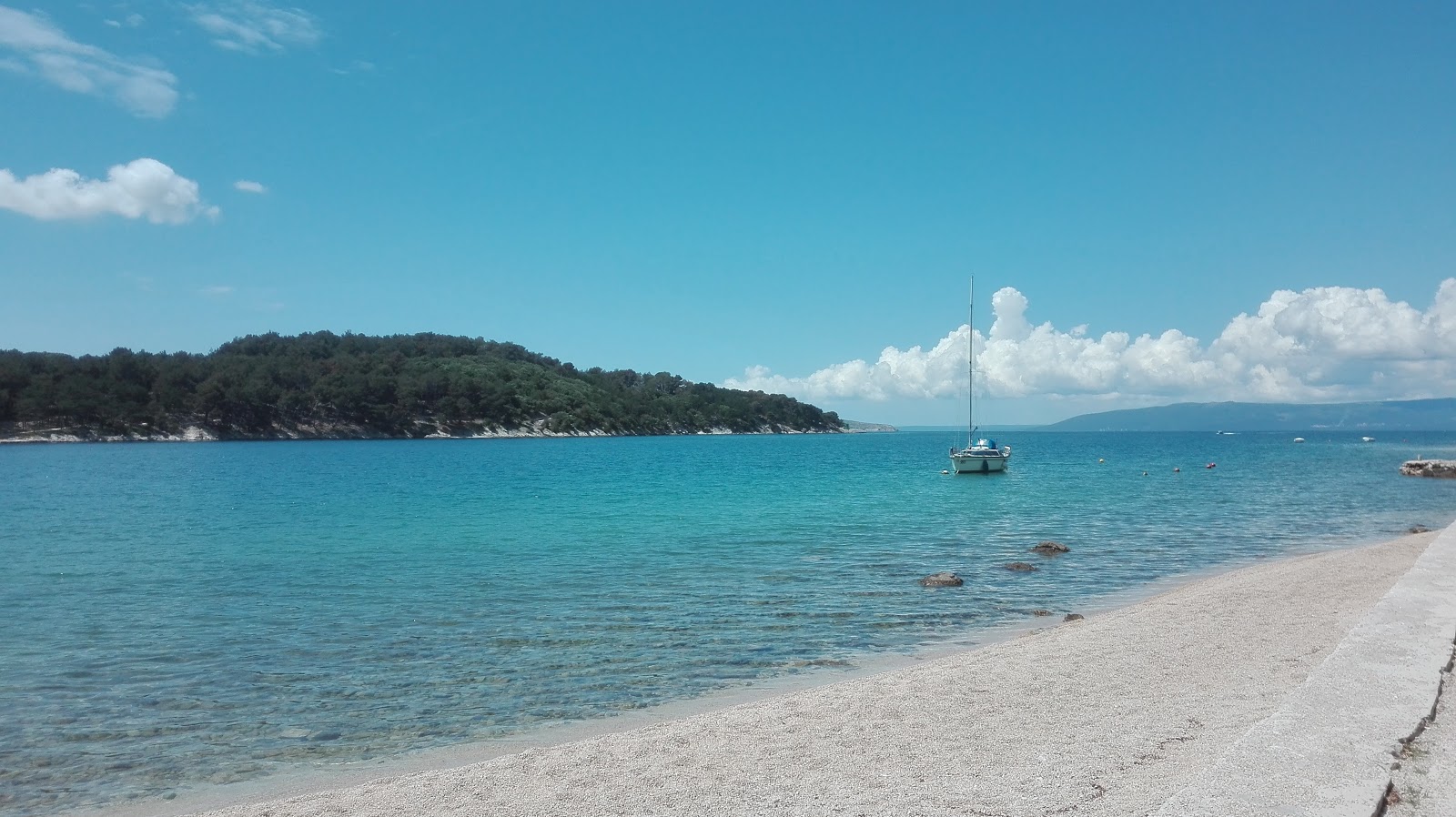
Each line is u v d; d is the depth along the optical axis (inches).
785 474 2933.1
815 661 560.1
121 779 377.4
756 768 330.0
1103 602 756.0
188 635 643.5
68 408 5349.4
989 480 2551.7
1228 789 216.5
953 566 957.2
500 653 585.0
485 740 418.9
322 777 375.2
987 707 397.4
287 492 2107.5
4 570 957.2
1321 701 281.6
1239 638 518.0
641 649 595.5
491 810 303.9
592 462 3826.3
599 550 1093.1
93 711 468.8
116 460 3654.0
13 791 365.7
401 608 739.4
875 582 852.6
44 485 2322.8
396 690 503.5
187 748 413.7
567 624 673.0
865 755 337.4
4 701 486.6
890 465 3631.9
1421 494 2004.2
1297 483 2384.4
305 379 6560.0
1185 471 3011.8
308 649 600.7
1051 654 502.3
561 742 411.5
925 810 273.7
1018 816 261.6
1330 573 775.1
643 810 293.7
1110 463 3700.8
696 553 1064.8
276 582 869.8
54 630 660.1
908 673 482.0
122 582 874.1
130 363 5871.1
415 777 343.6
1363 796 211.3
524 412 7790.4
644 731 390.9
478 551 1090.7
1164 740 328.8
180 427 5753.0
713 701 476.1
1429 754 241.9
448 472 2992.1
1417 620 391.9
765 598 775.1
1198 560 1011.3
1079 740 337.7
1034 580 867.4
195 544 1173.7
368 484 2404.0
